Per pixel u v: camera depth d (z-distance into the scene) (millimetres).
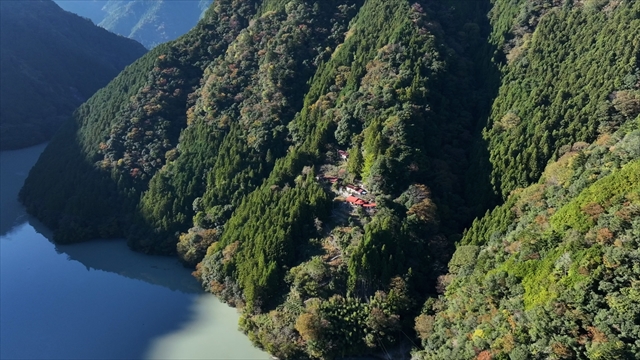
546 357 57531
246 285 85312
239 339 83875
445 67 108125
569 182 75625
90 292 97875
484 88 110250
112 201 119438
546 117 90250
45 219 122688
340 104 107875
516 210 79375
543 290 61500
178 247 104812
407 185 89812
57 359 80438
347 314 76250
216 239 101750
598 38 95188
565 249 63281
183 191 111688
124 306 93000
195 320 88875
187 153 117000
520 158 88062
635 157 69188
